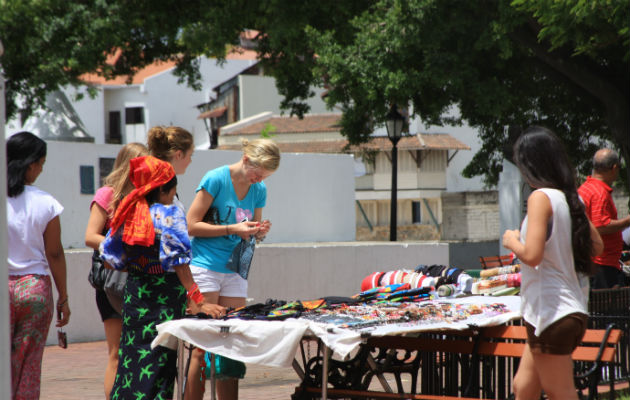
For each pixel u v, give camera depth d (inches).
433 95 940.6
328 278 736.3
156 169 260.1
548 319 211.6
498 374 304.2
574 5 615.8
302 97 1318.9
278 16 1042.1
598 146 1135.6
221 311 260.7
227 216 300.7
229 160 810.8
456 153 2923.2
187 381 287.4
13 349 254.4
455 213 2628.0
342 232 956.6
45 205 259.4
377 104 940.6
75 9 1196.5
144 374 254.1
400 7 861.8
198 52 1249.4
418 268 344.5
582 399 298.2
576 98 1033.5
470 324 261.7
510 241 216.1
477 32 851.4
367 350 277.4
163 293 257.8
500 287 328.2
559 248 212.8
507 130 1090.7
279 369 454.6
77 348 558.6
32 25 1177.4
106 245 262.5
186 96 3316.9
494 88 876.0
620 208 2036.2
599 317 327.0
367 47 915.4
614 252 394.6
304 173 917.8
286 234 895.1
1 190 158.7
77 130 1221.7
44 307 257.1
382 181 2935.5
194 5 1243.8
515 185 1049.5
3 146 160.4
